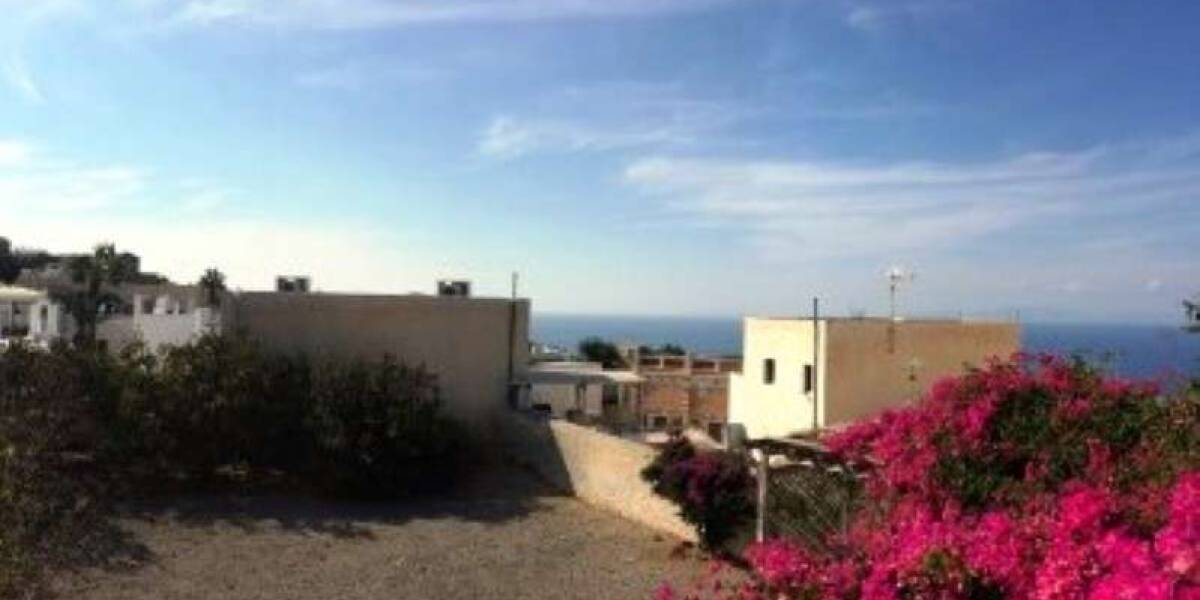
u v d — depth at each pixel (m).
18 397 22.77
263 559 21.67
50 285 75.75
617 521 25.56
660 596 9.81
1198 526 5.32
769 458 21.06
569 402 38.22
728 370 56.22
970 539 6.64
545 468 29.58
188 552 21.77
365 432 26.94
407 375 28.64
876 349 37.75
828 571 7.00
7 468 13.99
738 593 7.58
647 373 52.59
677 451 23.78
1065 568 5.78
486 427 32.25
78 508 20.41
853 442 10.36
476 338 32.31
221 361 27.44
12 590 13.21
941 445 9.30
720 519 22.05
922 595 6.42
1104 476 8.34
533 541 23.75
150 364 27.09
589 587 20.33
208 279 59.19
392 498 27.23
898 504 9.20
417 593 19.86
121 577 19.62
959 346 38.62
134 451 26.06
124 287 74.62
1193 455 8.20
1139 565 5.11
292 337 30.39
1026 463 9.11
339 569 21.23
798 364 38.75
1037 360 9.95
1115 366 9.78
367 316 31.11
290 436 27.97
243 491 26.95
